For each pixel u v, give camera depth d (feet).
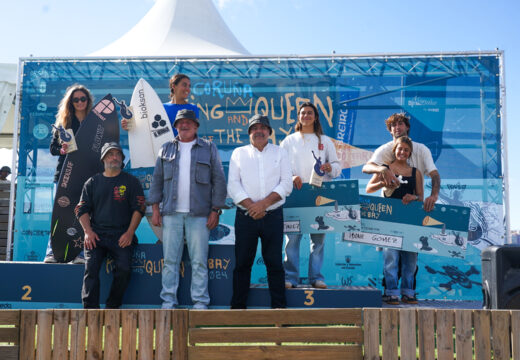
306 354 8.07
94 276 12.08
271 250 11.98
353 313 8.15
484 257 10.89
